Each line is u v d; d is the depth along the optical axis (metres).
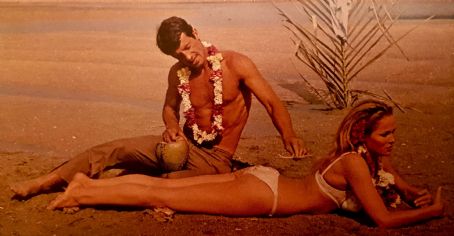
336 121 6.63
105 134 6.48
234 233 4.02
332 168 4.09
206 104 4.51
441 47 10.21
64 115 7.27
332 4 7.28
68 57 11.11
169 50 4.38
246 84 4.46
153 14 17.11
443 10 14.63
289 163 5.38
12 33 14.66
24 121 7.06
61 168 4.66
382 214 3.96
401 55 9.70
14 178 5.18
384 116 3.97
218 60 4.45
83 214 4.40
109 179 4.39
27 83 9.19
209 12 16.86
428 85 7.88
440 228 4.01
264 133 6.32
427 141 5.80
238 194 4.17
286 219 4.20
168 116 4.71
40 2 21.55
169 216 4.22
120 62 10.43
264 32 12.64
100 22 16.11
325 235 3.95
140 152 4.62
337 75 7.45
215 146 4.61
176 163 4.50
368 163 4.07
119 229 4.16
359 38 10.75
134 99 7.94
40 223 4.29
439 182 4.84
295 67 9.34
